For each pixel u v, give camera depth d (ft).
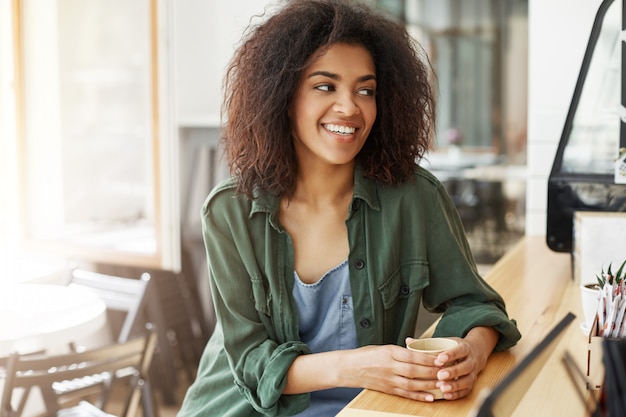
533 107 9.57
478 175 20.45
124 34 13.10
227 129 4.97
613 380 2.79
